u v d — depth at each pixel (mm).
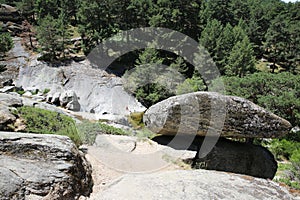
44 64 25469
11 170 4289
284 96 17359
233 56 24188
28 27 35281
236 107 7582
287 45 35781
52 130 8016
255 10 41875
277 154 13312
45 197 4250
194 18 27469
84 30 25859
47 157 4898
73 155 5242
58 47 26438
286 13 43312
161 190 5039
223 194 4945
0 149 4637
